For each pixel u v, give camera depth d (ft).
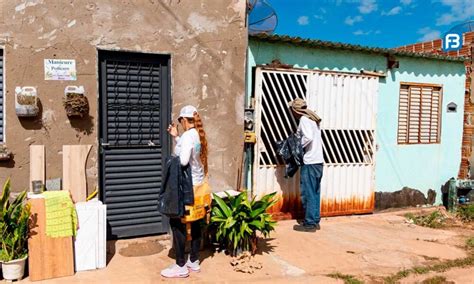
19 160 16.20
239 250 16.87
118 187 18.08
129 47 17.74
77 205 15.33
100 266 15.30
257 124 21.34
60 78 16.62
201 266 15.80
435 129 27.66
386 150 25.72
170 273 14.62
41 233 14.20
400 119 26.22
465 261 17.49
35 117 16.34
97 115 17.28
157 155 18.81
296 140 20.56
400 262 17.15
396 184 26.23
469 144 28.30
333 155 23.63
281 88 22.07
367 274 15.80
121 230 18.24
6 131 15.97
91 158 17.28
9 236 13.85
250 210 16.66
